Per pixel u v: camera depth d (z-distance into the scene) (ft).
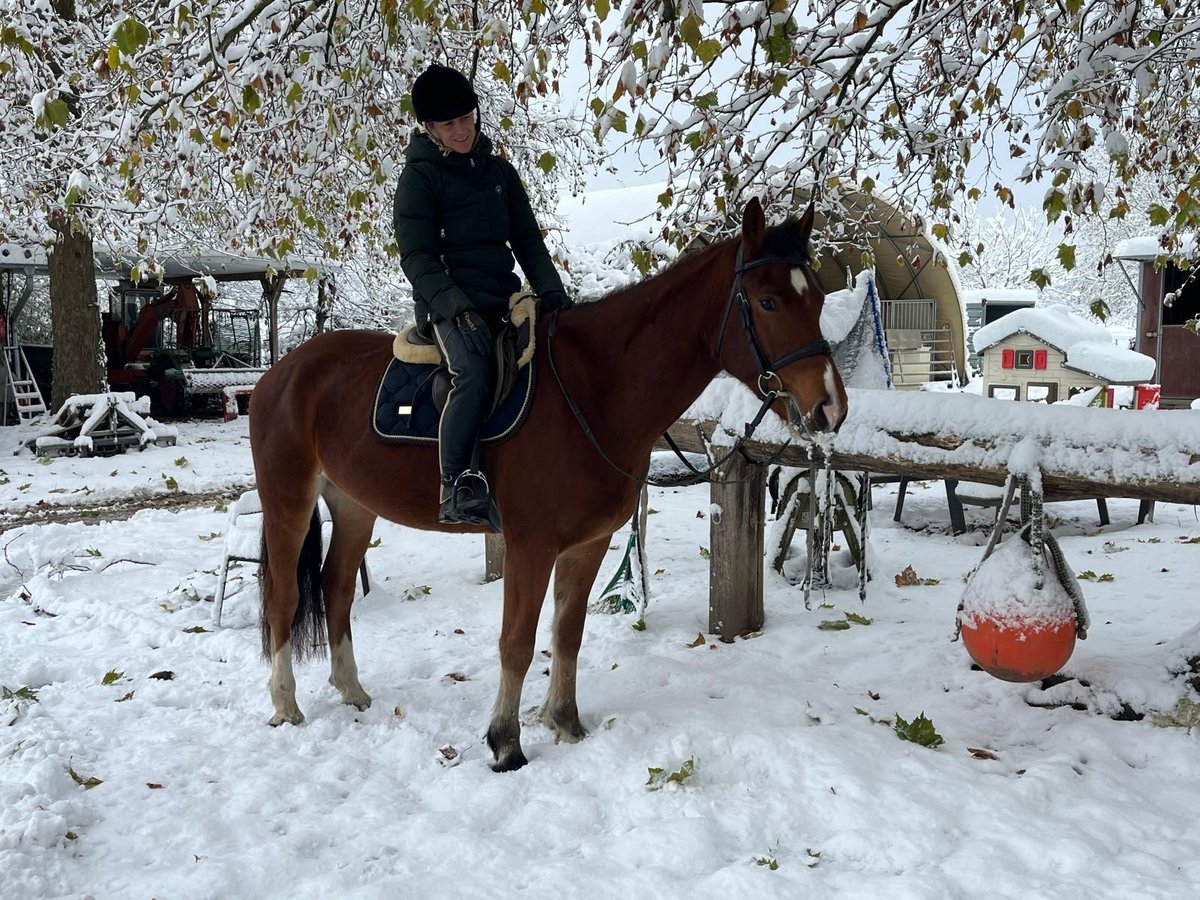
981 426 11.82
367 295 69.62
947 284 56.54
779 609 16.70
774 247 9.46
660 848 8.82
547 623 16.07
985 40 14.70
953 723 11.74
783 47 11.11
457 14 19.49
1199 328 22.41
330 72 15.79
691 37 9.80
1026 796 9.64
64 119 13.75
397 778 10.61
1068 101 13.89
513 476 10.46
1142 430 10.82
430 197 10.69
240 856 8.73
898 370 55.47
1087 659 12.76
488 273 11.05
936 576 18.99
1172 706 11.43
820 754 10.36
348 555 12.67
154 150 20.21
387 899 7.99
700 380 10.57
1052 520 23.39
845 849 8.89
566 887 8.24
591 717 11.90
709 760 10.58
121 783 10.22
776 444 13.98
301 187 20.15
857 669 13.66
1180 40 15.46
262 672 13.91
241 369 60.08
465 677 13.62
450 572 19.57
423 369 11.21
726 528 14.97
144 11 18.19
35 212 35.70
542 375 10.61
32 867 8.41
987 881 8.18
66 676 13.94
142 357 61.36
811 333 9.21
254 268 55.72
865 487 16.97
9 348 49.88
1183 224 17.42
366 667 14.06
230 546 15.97
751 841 9.11
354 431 11.52
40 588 17.97
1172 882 8.06
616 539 22.70
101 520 26.50
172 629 15.70
